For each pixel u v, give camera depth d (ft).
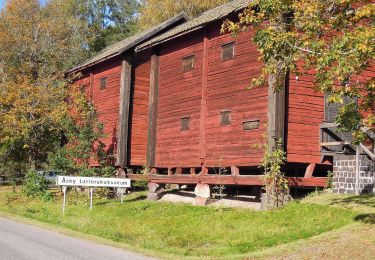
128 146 90.79
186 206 65.26
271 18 37.40
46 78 113.60
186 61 77.15
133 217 63.10
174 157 77.87
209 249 43.50
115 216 65.16
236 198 66.44
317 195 57.52
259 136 62.13
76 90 104.88
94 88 103.50
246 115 64.44
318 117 62.59
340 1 33.78
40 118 105.09
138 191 89.30
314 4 34.65
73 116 98.53
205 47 72.33
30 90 105.91
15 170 131.03
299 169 65.67
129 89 90.74
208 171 73.61
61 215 67.26
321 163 61.46
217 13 72.38
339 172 56.03
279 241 42.55
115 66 96.32
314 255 36.19
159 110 82.89
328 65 33.06
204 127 71.31
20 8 136.77
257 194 63.46
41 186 94.53
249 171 70.64
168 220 58.34
